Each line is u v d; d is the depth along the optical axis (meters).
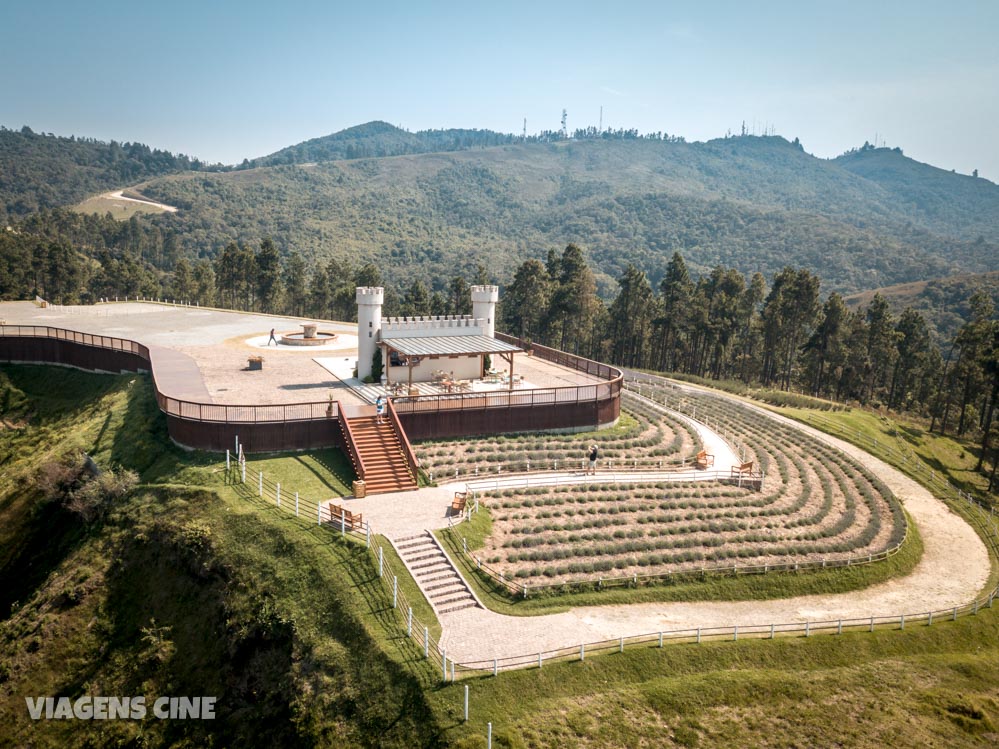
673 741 25.52
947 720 28.05
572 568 34.25
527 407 50.34
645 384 81.31
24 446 51.94
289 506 36.12
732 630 31.47
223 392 49.75
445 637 28.70
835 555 39.34
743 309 120.44
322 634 28.91
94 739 28.59
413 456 41.22
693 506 42.53
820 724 27.11
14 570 39.00
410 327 56.22
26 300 123.75
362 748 25.02
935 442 83.75
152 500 37.38
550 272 125.38
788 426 66.94
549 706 26.03
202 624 31.42
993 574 42.00
